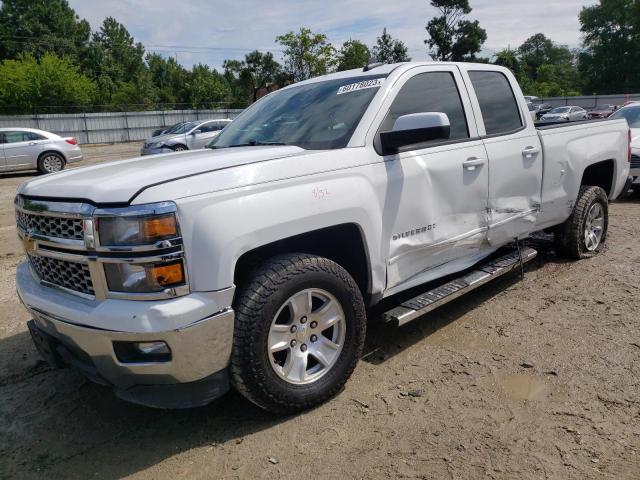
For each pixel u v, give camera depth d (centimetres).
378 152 326
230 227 252
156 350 249
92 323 245
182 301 243
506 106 440
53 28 7112
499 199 415
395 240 335
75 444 284
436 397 310
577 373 329
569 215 521
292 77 3406
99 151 3209
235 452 270
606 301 441
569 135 496
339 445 270
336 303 300
